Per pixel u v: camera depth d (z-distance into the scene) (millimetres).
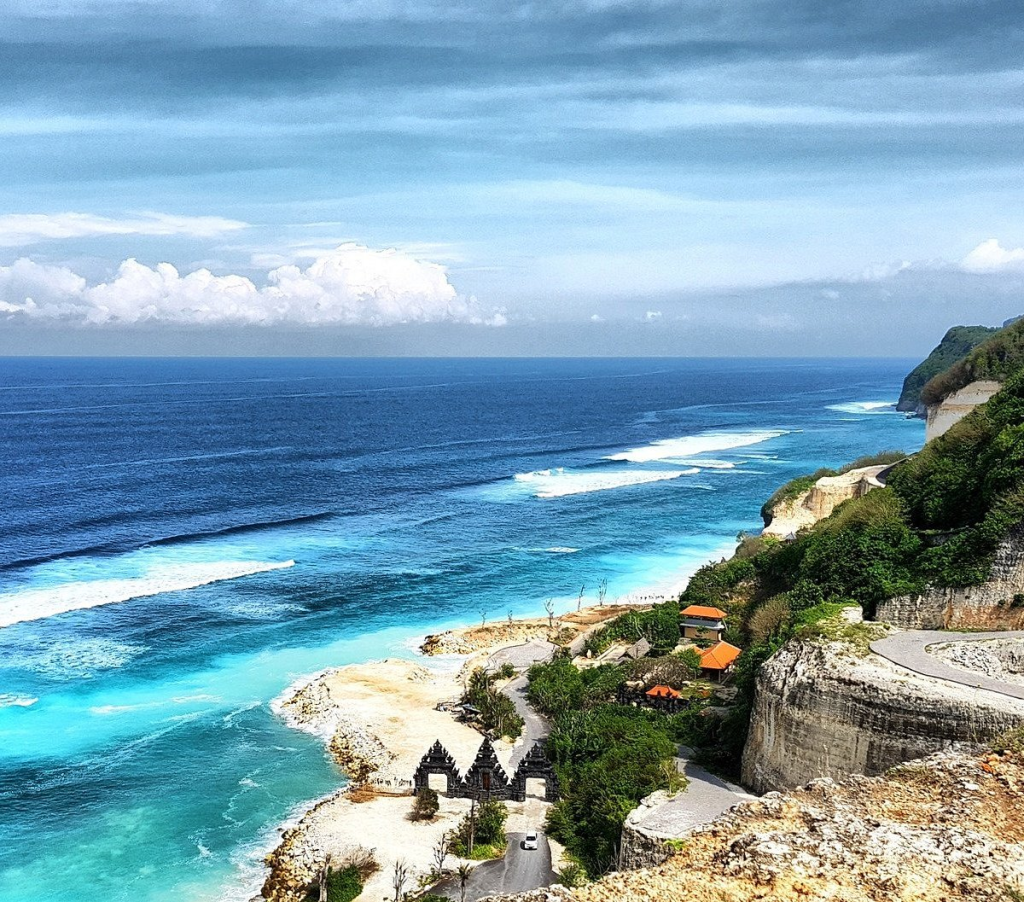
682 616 77688
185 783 59656
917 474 59188
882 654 41500
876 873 22188
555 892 22453
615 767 52469
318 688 74250
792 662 43000
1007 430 53656
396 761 62625
